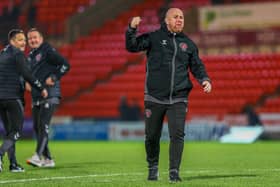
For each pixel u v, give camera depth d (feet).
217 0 311.47
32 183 88.48
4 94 102.53
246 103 270.05
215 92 276.00
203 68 87.45
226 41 284.00
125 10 329.11
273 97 272.51
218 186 82.53
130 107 262.26
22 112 104.37
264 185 84.74
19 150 185.57
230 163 131.95
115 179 94.32
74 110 290.56
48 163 121.70
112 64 304.30
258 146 199.31
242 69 282.97
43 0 347.56
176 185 82.69
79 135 258.37
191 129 241.14
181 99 86.28
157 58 86.12
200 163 132.36
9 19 344.28
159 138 88.69
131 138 250.57
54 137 260.62
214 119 251.80
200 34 287.28
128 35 85.05
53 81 116.98
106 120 280.10
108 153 169.48
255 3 288.92
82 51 315.99
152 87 86.22
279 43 278.46
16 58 102.22
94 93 295.28
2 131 258.57
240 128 234.58
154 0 327.88
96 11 326.65
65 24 324.19
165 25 87.35
